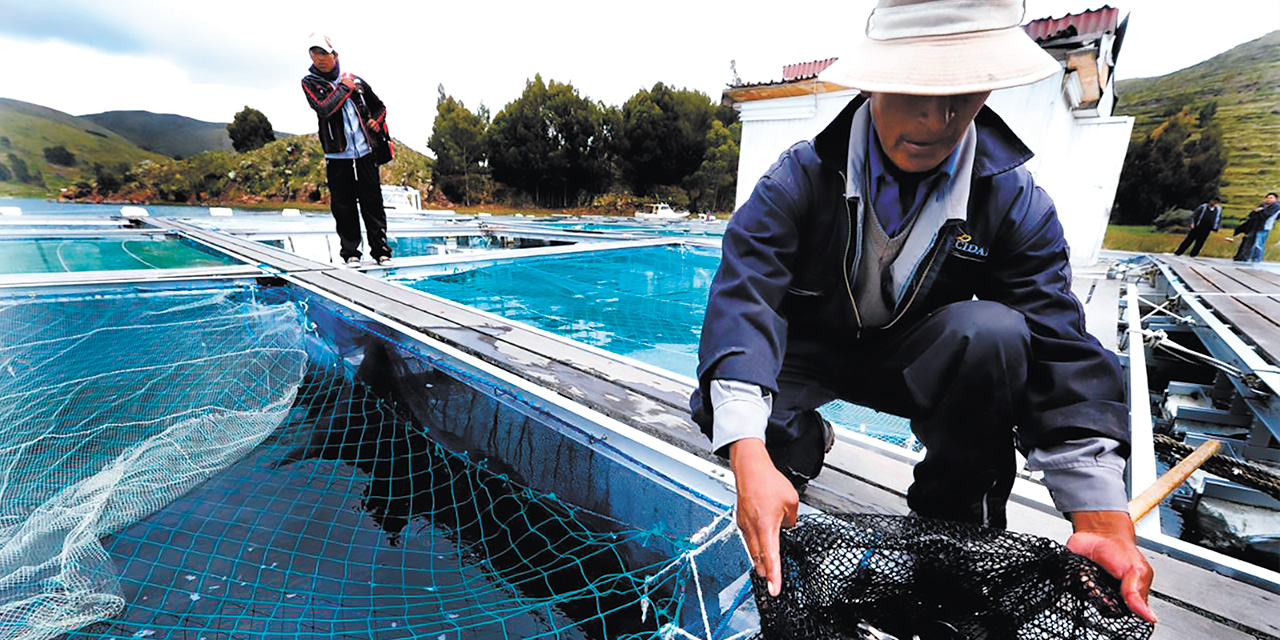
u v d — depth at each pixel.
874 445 1.64
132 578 1.41
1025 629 0.82
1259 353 2.88
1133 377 2.55
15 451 1.92
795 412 1.19
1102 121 7.78
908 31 0.74
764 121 9.84
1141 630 0.73
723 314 0.93
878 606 0.89
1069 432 0.88
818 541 0.86
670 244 7.59
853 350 1.20
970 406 0.98
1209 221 9.55
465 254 5.39
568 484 1.83
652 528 1.59
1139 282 6.38
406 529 1.66
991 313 0.94
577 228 9.38
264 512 1.70
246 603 1.36
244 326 3.28
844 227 0.98
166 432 2.03
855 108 0.94
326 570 1.49
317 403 2.45
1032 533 1.26
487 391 2.19
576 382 2.06
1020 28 0.76
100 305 3.34
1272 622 1.02
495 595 1.43
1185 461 1.47
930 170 0.91
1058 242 0.96
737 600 1.23
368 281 3.86
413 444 2.13
